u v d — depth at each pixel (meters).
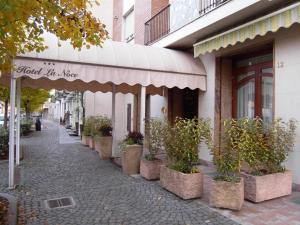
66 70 7.36
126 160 8.21
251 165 5.61
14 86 6.79
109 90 11.35
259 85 8.02
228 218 4.80
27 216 5.00
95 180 7.48
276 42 6.92
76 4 4.38
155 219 4.82
